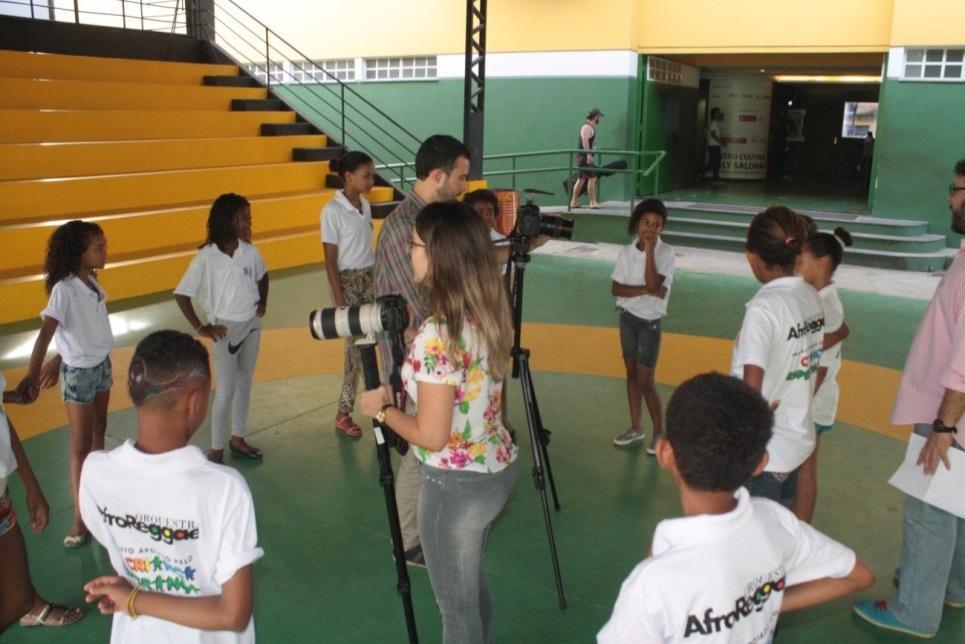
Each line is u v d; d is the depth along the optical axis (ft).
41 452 16.75
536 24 52.75
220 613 6.03
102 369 12.94
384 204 40.27
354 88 59.88
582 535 13.75
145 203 34.73
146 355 6.00
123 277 29.76
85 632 10.98
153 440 6.07
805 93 79.92
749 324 9.31
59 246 12.40
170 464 5.99
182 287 14.96
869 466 16.56
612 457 16.84
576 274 35.99
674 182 60.49
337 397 20.16
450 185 11.71
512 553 13.16
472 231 7.87
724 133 68.23
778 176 77.92
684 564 5.22
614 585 12.30
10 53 37.19
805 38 47.21
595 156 52.85
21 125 33.88
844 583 5.88
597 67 51.90
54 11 57.77
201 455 6.16
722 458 5.19
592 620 11.44
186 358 6.03
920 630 10.98
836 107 79.20
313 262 37.19
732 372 9.46
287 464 16.31
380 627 11.26
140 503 6.07
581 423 18.72
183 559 6.16
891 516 14.46
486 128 55.26
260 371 22.02
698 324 27.78
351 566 12.73
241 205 15.14
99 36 43.01
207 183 37.01
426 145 11.59
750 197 54.95
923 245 40.29
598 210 47.14
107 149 34.91
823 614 11.59
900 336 26.91
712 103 67.97
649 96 53.83
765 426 5.33
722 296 32.22
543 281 34.42
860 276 37.63
